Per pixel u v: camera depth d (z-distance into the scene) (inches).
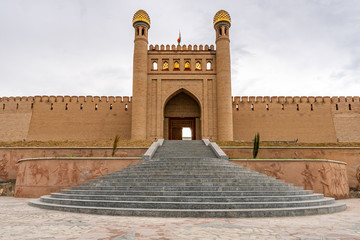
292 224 217.9
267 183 341.7
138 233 183.6
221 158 498.9
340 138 987.3
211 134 935.7
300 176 492.4
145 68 945.5
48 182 496.7
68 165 500.4
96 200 292.0
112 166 502.0
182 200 279.6
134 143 729.0
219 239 169.3
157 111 944.3
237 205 266.5
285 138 983.0
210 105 956.0
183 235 178.9
